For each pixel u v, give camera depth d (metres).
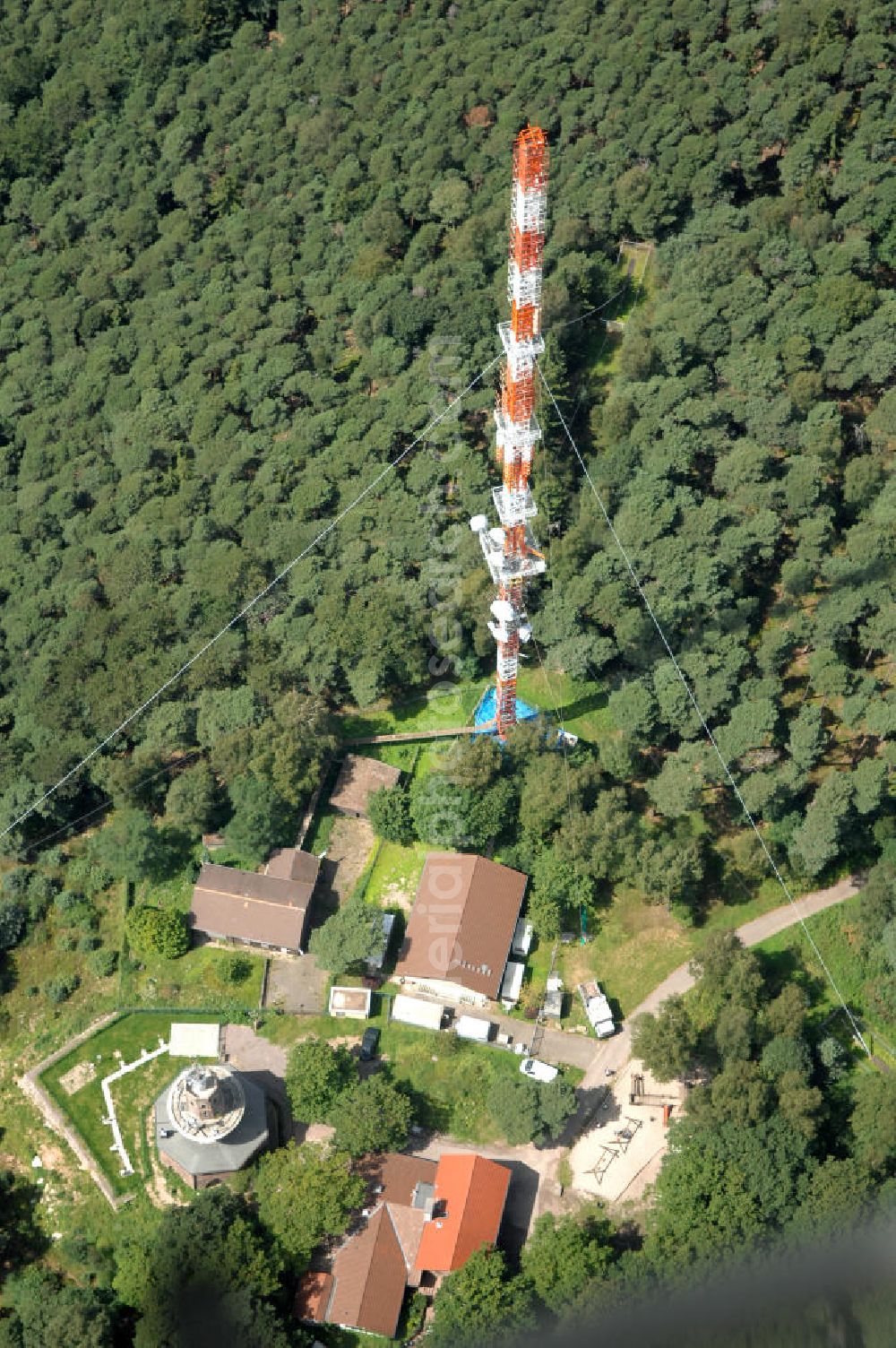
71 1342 191.25
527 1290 190.88
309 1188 198.62
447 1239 196.88
